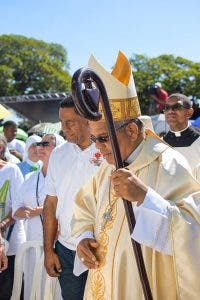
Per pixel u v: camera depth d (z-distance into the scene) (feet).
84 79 7.52
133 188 7.91
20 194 16.25
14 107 58.03
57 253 12.76
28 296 15.52
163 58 117.08
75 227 10.02
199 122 31.76
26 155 22.18
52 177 12.94
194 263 7.88
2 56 150.41
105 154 8.73
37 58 152.46
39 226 16.34
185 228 7.90
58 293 14.12
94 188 9.98
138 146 8.93
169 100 18.16
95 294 9.25
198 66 115.65
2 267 15.21
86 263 9.35
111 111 8.13
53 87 152.76
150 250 8.51
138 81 111.45
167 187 8.41
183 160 8.74
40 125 28.73
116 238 8.99
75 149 12.64
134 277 8.59
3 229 16.03
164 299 8.46
